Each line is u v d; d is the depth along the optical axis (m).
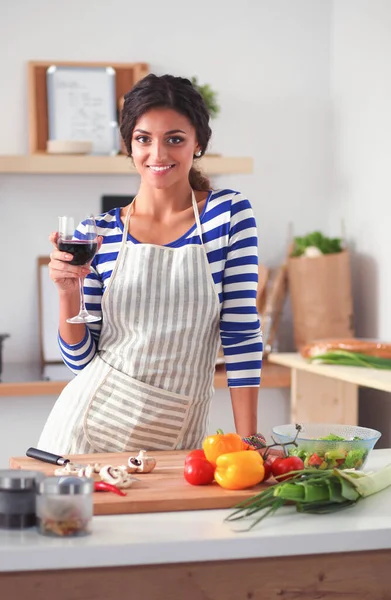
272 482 1.79
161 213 2.29
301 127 4.43
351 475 1.78
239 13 4.35
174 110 2.14
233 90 4.36
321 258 4.09
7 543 1.45
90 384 2.28
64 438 2.26
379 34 3.98
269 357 4.01
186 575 1.51
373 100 4.05
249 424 2.26
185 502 1.66
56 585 1.46
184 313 2.25
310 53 4.43
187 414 2.27
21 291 4.23
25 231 4.23
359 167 4.21
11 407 3.68
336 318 4.10
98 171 3.96
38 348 4.26
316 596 1.56
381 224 4.03
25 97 4.16
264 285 4.28
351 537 1.54
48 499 1.49
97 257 2.30
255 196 4.41
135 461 1.89
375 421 4.05
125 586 1.49
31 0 4.14
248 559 1.53
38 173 4.21
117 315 2.27
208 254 2.25
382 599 1.58
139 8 4.24
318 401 3.80
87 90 4.16
